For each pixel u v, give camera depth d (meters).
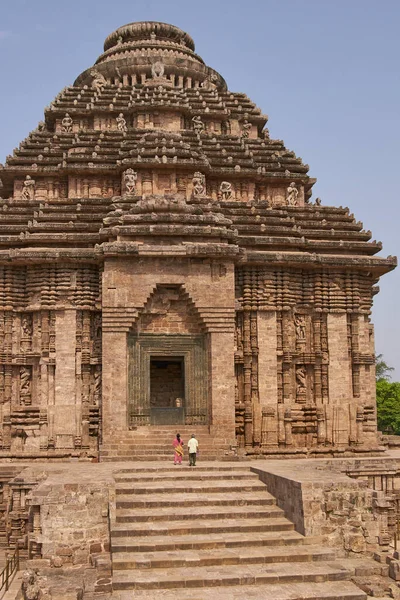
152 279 34.62
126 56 50.09
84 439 34.91
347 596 19.53
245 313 37.06
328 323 38.06
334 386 37.62
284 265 37.41
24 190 41.03
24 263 35.75
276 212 40.19
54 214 38.16
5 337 35.84
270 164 43.75
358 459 31.30
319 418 37.12
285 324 37.31
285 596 19.41
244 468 28.98
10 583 23.30
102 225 37.16
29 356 35.78
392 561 21.44
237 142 44.34
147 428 34.19
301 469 27.72
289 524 23.77
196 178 39.50
